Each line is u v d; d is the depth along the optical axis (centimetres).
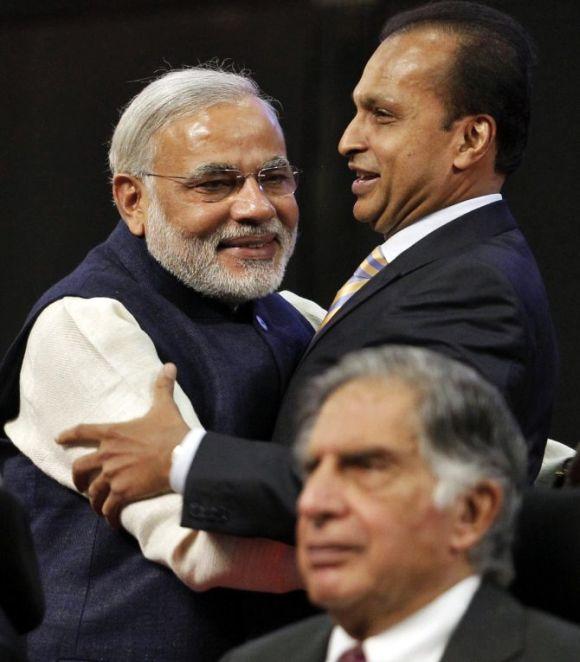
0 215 715
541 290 344
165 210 351
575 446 614
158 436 318
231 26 672
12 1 707
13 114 712
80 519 340
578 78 614
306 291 649
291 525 303
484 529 229
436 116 346
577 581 252
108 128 698
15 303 715
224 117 351
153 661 328
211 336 352
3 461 353
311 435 234
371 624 228
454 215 350
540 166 620
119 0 692
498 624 226
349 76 648
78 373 335
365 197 356
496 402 234
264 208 348
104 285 350
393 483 226
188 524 308
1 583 266
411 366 234
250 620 334
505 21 356
